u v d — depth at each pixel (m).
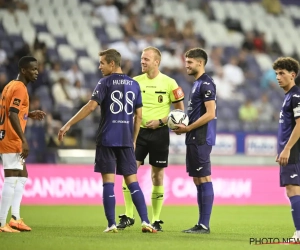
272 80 66.62
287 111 22.70
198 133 25.19
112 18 69.75
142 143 27.33
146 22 70.31
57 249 19.16
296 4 87.06
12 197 24.69
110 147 23.92
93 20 68.75
